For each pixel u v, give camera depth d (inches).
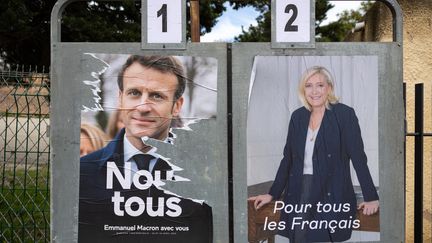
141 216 139.3
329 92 141.5
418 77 191.2
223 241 139.6
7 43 593.9
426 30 192.5
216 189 139.6
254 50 140.5
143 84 139.3
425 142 189.2
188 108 139.4
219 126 139.6
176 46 139.6
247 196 139.9
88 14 537.0
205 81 139.8
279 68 140.8
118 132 139.2
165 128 139.3
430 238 187.8
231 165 140.4
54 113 138.4
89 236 138.8
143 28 139.3
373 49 142.3
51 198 138.4
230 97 140.3
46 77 169.6
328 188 141.2
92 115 138.8
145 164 139.2
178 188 139.4
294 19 141.1
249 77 140.2
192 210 139.6
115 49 139.3
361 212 141.7
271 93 140.4
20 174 208.1
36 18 567.2
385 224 142.1
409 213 186.1
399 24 142.7
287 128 140.9
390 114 142.2
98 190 138.9
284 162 140.6
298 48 141.1
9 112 182.7
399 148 142.3
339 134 141.6
